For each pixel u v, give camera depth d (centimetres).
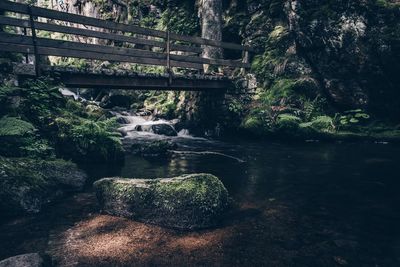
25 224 402
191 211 391
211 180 434
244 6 1445
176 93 1444
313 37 1141
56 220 415
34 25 741
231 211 445
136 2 1941
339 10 1091
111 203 436
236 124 1171
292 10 1200
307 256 326
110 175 618
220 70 1402
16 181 443
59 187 505
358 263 314
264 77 1244
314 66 1155
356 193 519
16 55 810
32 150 558
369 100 1055
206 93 1289
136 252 335
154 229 390
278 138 1053
